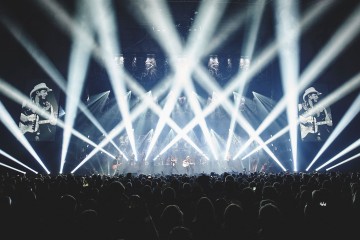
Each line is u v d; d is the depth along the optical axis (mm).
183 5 25859
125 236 3961
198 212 4160
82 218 3535
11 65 24047
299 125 23594
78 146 25375
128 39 28391
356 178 10344
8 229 4188
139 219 4020
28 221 4410
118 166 25531
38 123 23016
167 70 28672
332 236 4340
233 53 28328
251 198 5453
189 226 4500
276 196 5891
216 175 13930
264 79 27672
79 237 3490
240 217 3760
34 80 24000
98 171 26219
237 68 28250
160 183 9234
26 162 22922
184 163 26500
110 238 3973
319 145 23422
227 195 6938
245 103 28391
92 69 27859
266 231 3539
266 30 27016
